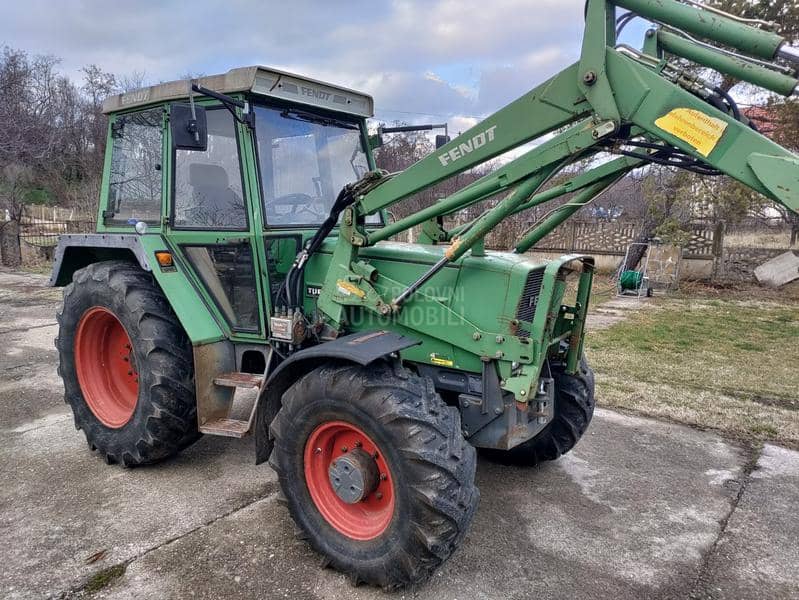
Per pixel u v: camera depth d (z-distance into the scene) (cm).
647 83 223
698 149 216
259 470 371
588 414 374
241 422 339
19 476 358
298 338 319
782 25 1127
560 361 371
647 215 1338
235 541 292
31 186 2058
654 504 343
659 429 458
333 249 331
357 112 378
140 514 315
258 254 329
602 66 230
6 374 561
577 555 289
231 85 317
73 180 2197
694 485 367
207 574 265
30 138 1391
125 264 384
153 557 277
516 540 302
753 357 683
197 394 336
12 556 275
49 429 432
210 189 345
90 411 384
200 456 391
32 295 998
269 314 336
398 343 266
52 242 1557
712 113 212
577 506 339
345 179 385
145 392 346
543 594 258
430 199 680
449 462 240
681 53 268
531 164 252
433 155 275
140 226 347
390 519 251
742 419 478
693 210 1288
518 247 341
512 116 255
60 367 399
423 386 260
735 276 1292
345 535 266
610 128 230
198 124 287
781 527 318
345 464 260
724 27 218
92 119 2284
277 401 302
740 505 342
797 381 587
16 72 1398
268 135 335
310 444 274
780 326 864
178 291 347
